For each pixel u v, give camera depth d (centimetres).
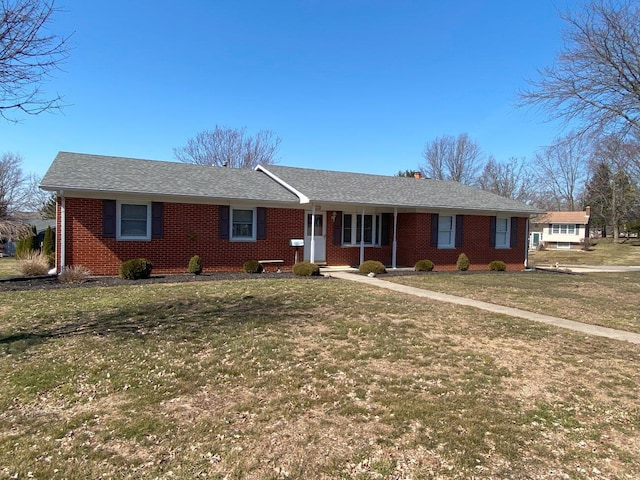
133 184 1325
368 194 1714
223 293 1023
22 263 1373
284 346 615
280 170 1844
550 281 1494
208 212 1438
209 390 468
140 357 563
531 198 4916
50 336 655
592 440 371
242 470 320
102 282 1176
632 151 1470
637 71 1323
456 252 1861
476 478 313
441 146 4722
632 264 2925
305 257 1648
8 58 568
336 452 346
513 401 447
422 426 389
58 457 336
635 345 664
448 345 641
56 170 1309
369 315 823
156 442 360
